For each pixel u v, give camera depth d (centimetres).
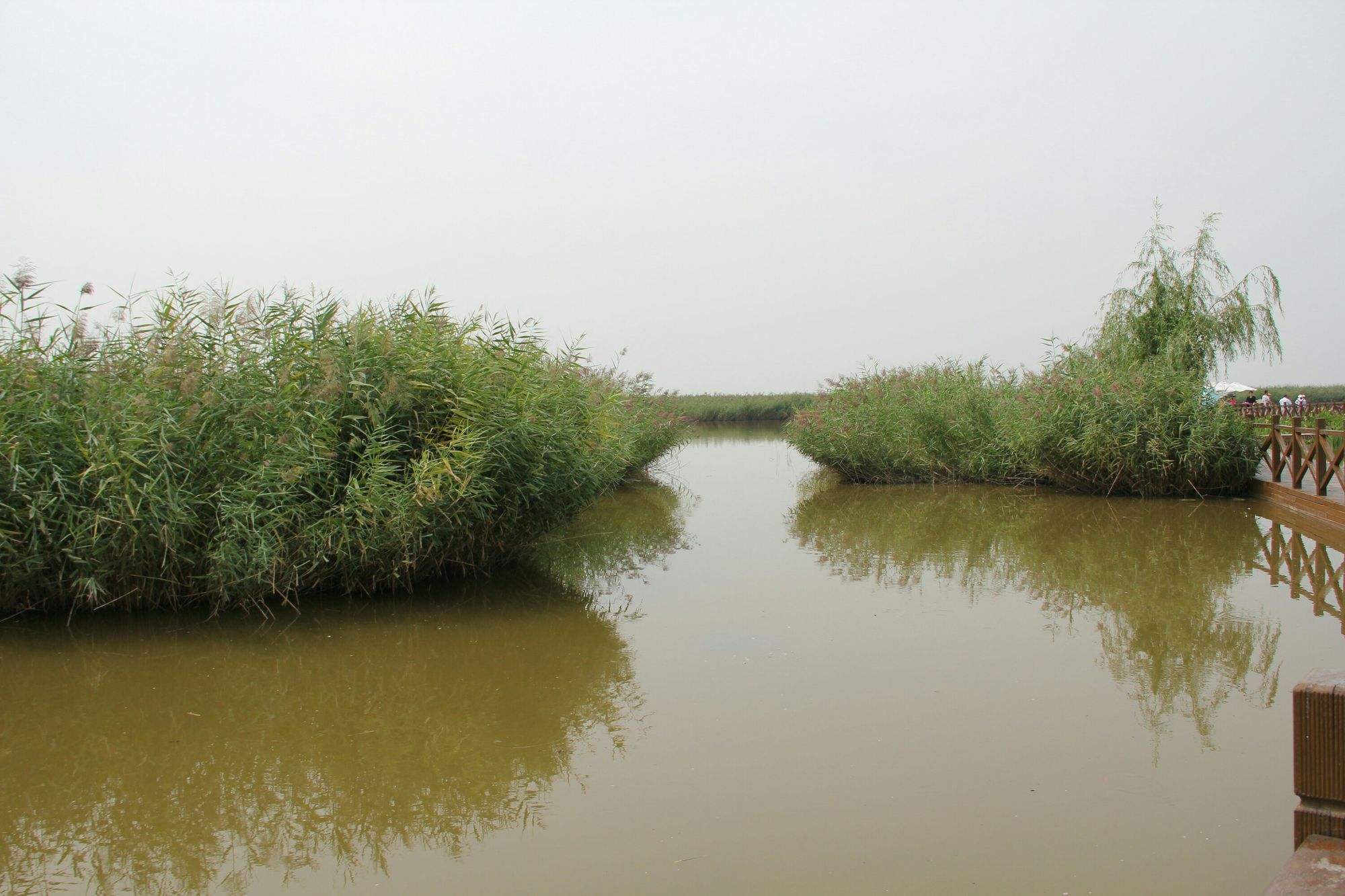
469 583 860
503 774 460
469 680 603
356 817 422
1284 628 695
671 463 2280
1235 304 1620
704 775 448
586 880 356
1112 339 1689
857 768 452
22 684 600
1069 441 1484
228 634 703
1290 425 1329
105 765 480
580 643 679
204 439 740
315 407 767
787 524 1291
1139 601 789
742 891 344
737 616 755
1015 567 950
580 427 941
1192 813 399
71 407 718
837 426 1817
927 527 1236
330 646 676
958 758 462
